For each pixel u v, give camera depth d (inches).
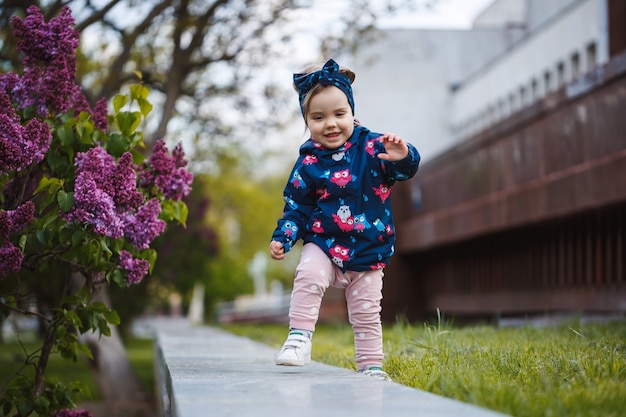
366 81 1034.1
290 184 165.2
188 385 120.1
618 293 404.8
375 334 164.1
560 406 96.5
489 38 1052.5
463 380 120.6
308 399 104.0
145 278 634.2
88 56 522.9
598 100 384.5
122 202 169.3
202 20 450.3
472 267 633.0
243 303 2423.7
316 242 162.2
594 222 434.9
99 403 408.8
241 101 542.9
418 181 701.3
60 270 434.9
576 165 407.2
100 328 180.7
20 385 183.5
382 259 162.6
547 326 332.5
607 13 540.4
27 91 174.2
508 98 858.8
